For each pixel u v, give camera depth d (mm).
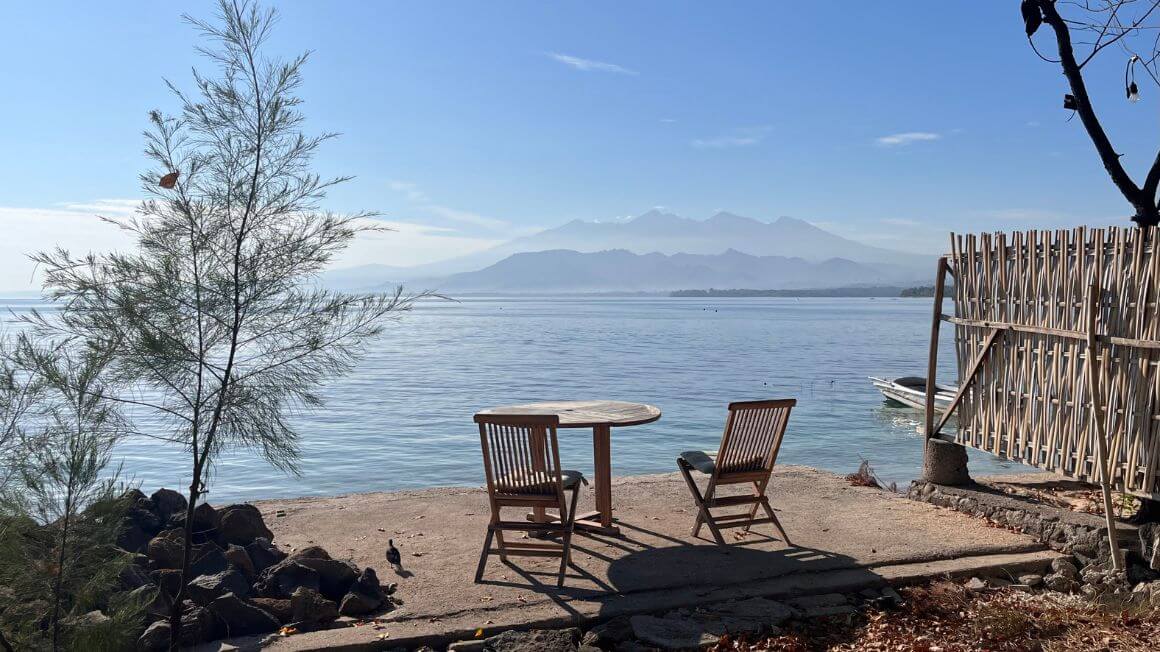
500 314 142375
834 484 8484
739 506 7598
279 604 4844
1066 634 4727
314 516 7250
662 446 17359
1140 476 5652
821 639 4754
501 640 4508
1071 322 6191
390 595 5227
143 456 15570
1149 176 7312
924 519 7027
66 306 3838
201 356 4207
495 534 6672
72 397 3768
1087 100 7504
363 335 4250
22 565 3670
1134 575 5562
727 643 4586
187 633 4398
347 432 19062
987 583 5703
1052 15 7629
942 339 63125
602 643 4605
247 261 4316
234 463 15281
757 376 33312
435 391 27891
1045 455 6480
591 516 6883
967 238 7535
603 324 95875
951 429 18625
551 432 5453
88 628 3803
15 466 3633
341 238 4305
